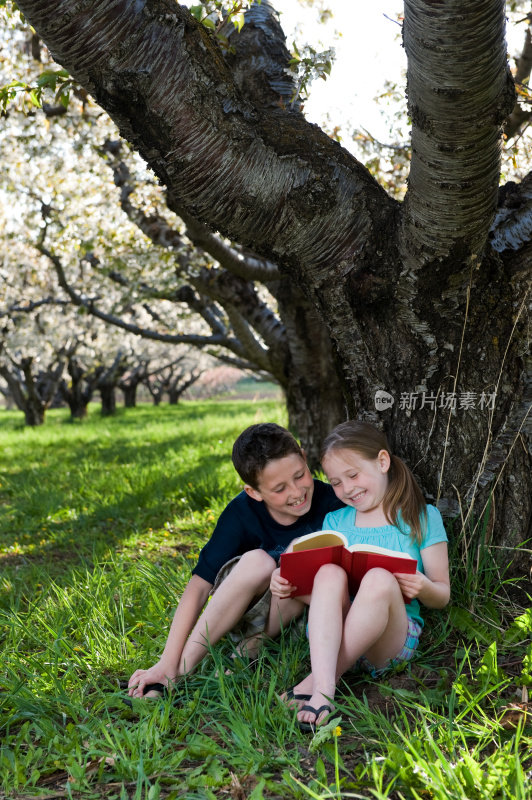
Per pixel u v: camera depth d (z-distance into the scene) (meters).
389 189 7.13
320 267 3.11
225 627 2.66
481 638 2.79
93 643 3.10
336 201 2.99
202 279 7.67
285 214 2.97
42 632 3.31
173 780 2.05
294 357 7.35
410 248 2.93
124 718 2.50
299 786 1.96
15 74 7.41
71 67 2.66
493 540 3.19
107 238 9.39
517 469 3.18
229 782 2.03
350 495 2.73
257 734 2.22
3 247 13.16
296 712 2.29
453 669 2.63
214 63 2.80
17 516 7.24
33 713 2.51
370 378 3.26
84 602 3.67
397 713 2.36
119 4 2.54
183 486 7.79
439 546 2.74
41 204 10.18
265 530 2.86
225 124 2.81
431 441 3.21
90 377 27.50
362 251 3.05
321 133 3.09
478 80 2.23
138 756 2.15
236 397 51.66
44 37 2.57
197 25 2.82
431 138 2.44
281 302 7.16
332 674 2.29
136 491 7.84
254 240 3.07
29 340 18.86
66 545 5.93
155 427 18.67
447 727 2.17
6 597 4.21
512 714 2.28
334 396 7.36
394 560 2.40
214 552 2.82
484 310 3.09
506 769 1.92
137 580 3.97
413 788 1.88
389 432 3.27
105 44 2.58
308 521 2.88
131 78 2.66
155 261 8.80
